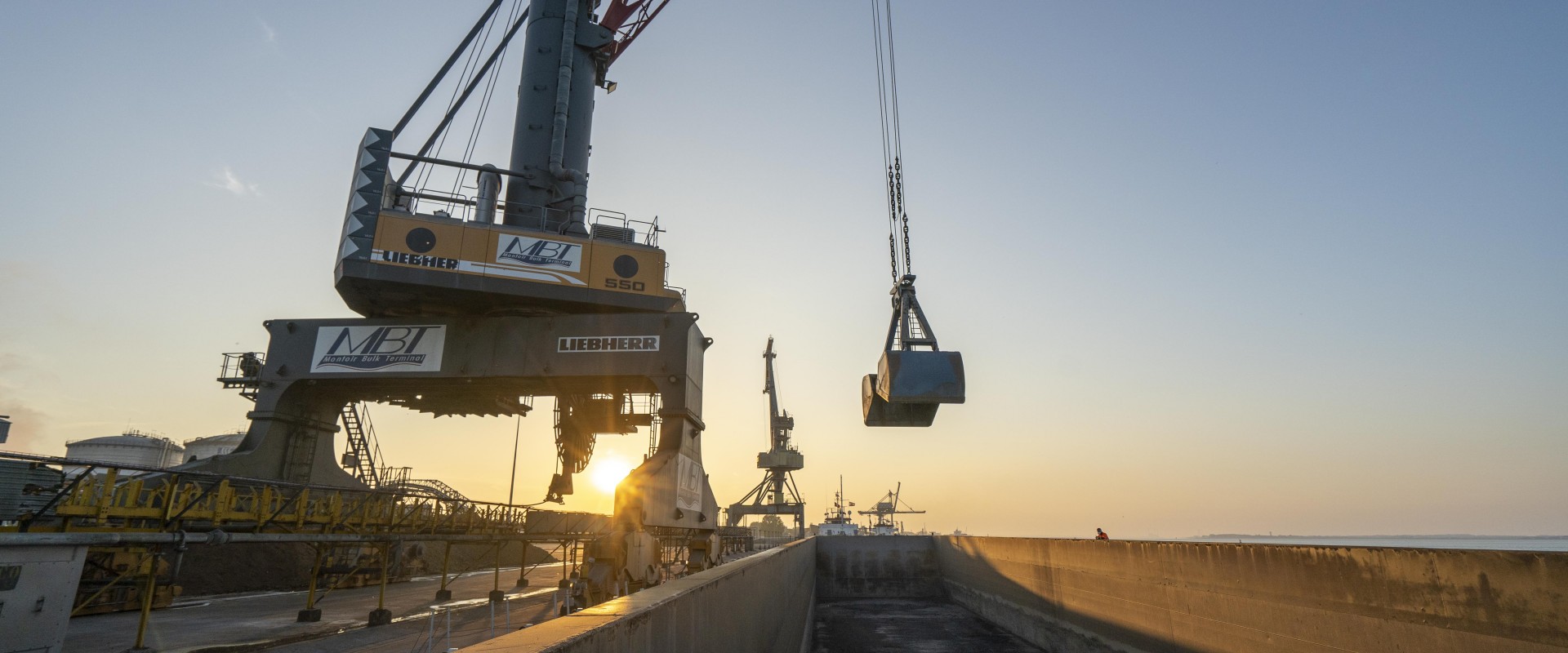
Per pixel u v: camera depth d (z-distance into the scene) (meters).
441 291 31.36
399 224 30.91
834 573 45.22
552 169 35.12
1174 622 16.08
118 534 15.10
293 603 29.23
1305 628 12.00
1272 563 12.94
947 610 37.31
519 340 32.38
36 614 13.29
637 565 24.39
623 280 33.16
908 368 15.96
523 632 3.10
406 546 42.38
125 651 17.64
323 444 35.09
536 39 38.00
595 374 31.94
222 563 32.91
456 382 33.19
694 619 5.55
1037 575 25.78
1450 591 9.45
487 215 33.22
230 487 19.41
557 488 39.97
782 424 99.75
